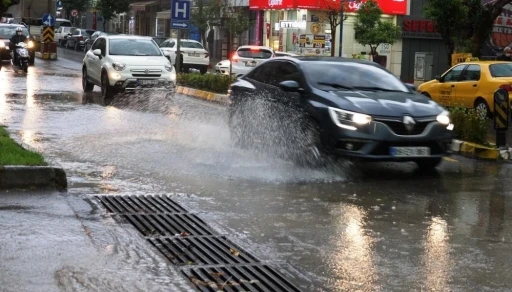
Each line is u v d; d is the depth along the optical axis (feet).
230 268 19.62
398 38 136.77
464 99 64.08
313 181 31.76
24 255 19.11
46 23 136.46
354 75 37.29
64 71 104.12
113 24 241.76
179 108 61.26
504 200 29.14
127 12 216.54
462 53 84.53
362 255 20.93
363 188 30.73
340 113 32.91
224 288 17.99
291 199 27.94
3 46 110.93
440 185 32.14
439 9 85.30
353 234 23.18
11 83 78.74
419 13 145.07
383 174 34.32
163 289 17.25
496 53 137.90
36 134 42.32
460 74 65.57
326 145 33.22
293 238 22.56
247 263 20.07
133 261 19.30
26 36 117.70
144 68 67.31
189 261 20.15
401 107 33.55
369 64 38.96
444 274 19.40
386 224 24.62
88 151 37.19
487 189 31.48
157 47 72.59
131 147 38.70
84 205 25.50
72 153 36.47
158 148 38.52
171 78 68.44
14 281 17.10
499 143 41.73
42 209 24.09
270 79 39.29
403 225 24.56
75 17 236.84
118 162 34.42
